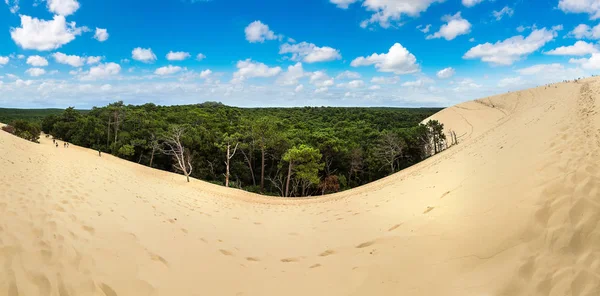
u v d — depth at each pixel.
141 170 29.39
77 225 5.02
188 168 36.62
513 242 3.76
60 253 3.85
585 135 6.17
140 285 3.80
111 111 46.59
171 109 72.50
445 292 3.47
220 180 39.00
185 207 10.12
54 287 3.21
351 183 40.72
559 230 3.54
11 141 18.61
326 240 6.66
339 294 3.98
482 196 5.70
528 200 4.35
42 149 22.72
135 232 5.53
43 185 7.51
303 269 5.05
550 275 3.11
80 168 14.70
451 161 12.80
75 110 54.81
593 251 3.15
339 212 9.97
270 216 10.86
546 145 6.70
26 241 3.90
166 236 5.87
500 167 7.09
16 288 2.99
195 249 5.57
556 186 4.25
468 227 4.66
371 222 7.40
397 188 12.01
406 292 3.67
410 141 44.97
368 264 4.68
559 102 16.61
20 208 5.06
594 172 4.20
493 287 3.26
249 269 5.09
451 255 4.14
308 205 14.40
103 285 3.54
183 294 3.87
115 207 7.09
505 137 11.69
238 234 7.48
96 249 4.33
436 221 5.57
